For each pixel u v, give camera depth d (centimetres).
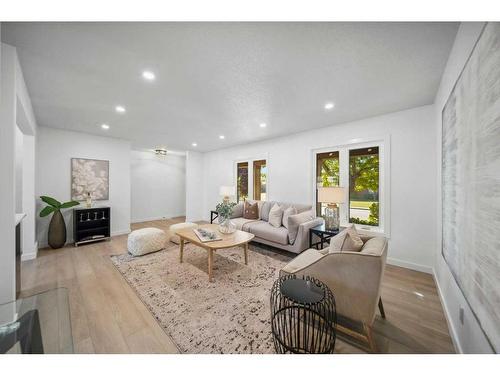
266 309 188
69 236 397
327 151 370
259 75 193
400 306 192
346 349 142
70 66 180
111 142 454
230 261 305
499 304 79
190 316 177
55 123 350
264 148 474
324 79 200
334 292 152
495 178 82
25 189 311
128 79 202
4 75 155
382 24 130
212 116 310
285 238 324
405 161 280
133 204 632
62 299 157
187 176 632
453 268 146
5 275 159
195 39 145
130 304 196
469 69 110
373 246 160
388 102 255
